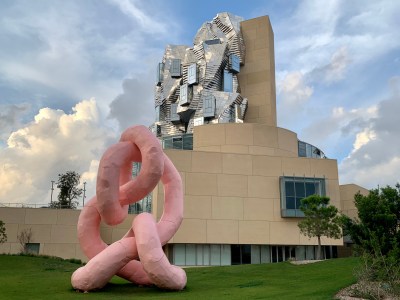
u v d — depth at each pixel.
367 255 16.50
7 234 43.94
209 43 66.19
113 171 17.03
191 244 43.41
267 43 65.75
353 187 55.31
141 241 16.78
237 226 44.50
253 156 46.66
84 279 16.94
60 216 45.59
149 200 46.03
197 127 51.78
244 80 65.75
